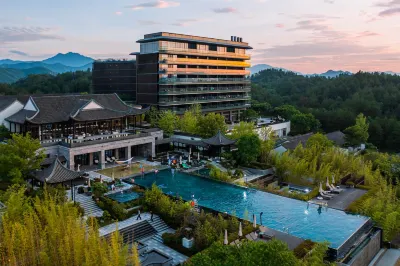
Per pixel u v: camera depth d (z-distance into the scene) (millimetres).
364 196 48406
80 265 25000
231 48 120188
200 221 38188
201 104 111062
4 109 64812
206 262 25016
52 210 30297
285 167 58750
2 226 28750
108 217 41000
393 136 101375
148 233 39469
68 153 56438
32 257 26188
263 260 24109
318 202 47469
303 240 34531
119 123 75938
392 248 39750
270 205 45906
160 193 44594
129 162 64750
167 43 98688
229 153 65938
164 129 79875
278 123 106000
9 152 43125
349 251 33906
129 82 117188
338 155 62312
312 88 172000
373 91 142375
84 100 67500
